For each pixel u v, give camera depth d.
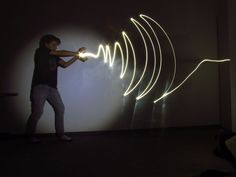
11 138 4.42
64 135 4.27
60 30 4.57
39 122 4.53
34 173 2.70
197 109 5.03
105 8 4.70
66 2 4.59
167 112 4.91
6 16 4.41
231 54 4.66
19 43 4.45
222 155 2.07
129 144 3.96
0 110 4.43
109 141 4.18
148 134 4.70
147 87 4.84
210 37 5.06
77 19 4.62
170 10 4.91
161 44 4.88
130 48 4.78
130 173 2.66
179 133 4.73
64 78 4.61
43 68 4.17
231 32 4.66
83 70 4.66
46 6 4.53
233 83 4.67
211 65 5.07
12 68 4.44
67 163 3.03
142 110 4.83
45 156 3.34
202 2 5.04
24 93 4.48
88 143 4.06
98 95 4.71
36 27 4.49
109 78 4.73
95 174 2.64
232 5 4.66
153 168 2.81
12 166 2.94
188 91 5.00
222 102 4.98
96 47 4.67
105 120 4.73
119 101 4.77
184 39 4.96
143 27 4.81
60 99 4.28
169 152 3.46
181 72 4.96
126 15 4.76
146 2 4.83
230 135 2.05
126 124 4.78
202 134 4.60
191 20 5.00
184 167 2.83
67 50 4.58
